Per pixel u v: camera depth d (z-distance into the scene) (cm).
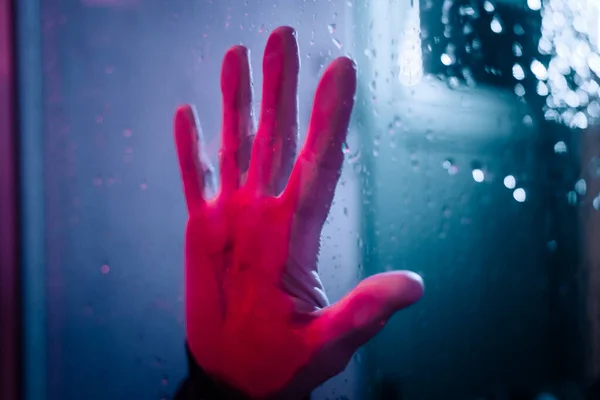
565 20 63
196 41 44
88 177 45
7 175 42
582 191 66
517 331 65
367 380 53
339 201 47
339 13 45
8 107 42
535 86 62
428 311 60
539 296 66
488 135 62
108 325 45
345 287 47
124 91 45
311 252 28
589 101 64
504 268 65
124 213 45
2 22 42
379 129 51
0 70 42
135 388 45
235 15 44
